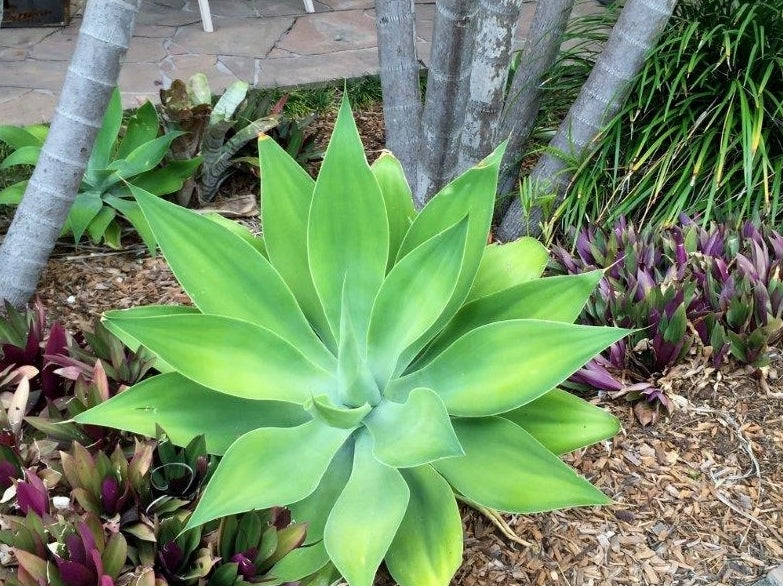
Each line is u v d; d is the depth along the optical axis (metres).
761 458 2.44
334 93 4.72
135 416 1.86
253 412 2.00
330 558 1.66
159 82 4.73
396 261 2.06
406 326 1.97
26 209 2.69
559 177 3.34
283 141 3.87
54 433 1.98
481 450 1.86
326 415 1.68
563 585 2.09
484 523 2.24
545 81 3.44
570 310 1.96
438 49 2.80
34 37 5.32
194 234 1.95
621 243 3.08
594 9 5.65
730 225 3.14
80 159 2.64
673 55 3.31
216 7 6.03
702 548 2.19
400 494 1.73
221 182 3.67
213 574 1.73
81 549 1.65
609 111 3.18
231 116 3.49
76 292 3.04
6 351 2.21
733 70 3.38
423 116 3.04
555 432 1.95
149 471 1.94
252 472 1.74
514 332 1.83
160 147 3.23
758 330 2.60
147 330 1.78
